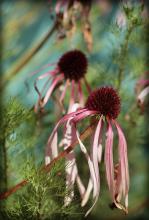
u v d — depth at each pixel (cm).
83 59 68
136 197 88
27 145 61
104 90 57
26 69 96
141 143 82
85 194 56
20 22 111
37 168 53
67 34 76
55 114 68
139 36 68
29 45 109
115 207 54
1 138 57
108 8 93
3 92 77
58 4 75
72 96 66
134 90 74
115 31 65
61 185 53
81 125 65
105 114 56
